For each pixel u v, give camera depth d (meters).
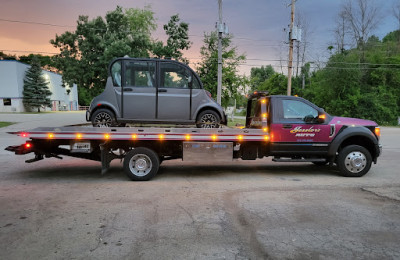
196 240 3.25
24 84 41.06
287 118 6.44
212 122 7.04
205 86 24.06
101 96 6.79
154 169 5.93
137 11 33.03
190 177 6.35
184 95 6.90
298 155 6.57
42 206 4.32
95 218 3.86
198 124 7.02
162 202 4.57
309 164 8.11
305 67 41.22
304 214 4.09
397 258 2.89
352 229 3.59
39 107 42.47
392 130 24.52
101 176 6.36
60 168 7.19
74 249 3.01
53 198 4.72
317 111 6.55
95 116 6.79
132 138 5.95
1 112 38.72
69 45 20.05
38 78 41.81
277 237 3.35
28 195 4.88
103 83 20.62
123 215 3.98
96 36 19.48
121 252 2.96
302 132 6.40
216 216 3.99
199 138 6.11
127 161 5.89
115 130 6.07
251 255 2.93
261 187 5.54
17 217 3.87
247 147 6.63
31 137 5.76
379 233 3.48
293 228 3.61
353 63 32.72
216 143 6.19
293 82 41.50
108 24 21.45
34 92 41.47
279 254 2.96
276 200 4.73
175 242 3.20
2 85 39.06
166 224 3.69
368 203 4.60
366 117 33.09
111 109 6.79
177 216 3.97
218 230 3.52
